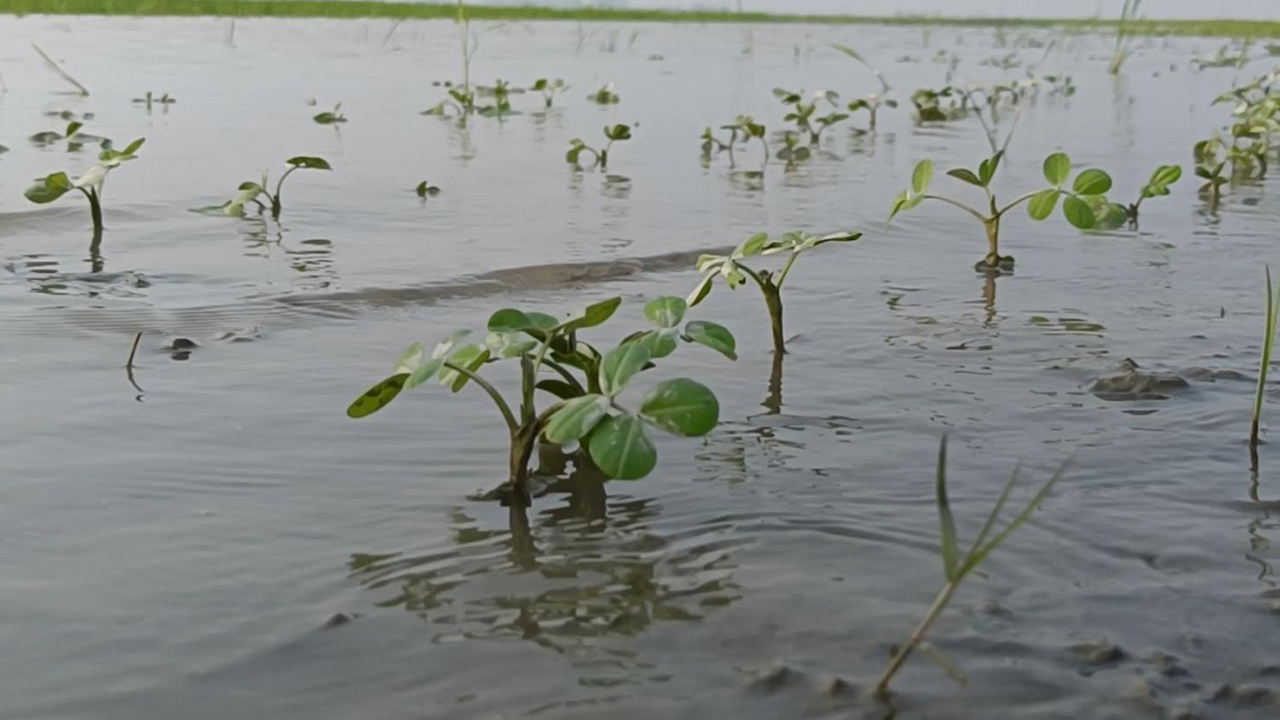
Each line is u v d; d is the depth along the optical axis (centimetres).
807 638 215
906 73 1814
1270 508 274
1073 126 1198
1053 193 523
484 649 211
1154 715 192
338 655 208
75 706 192
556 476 291
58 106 1117
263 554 247
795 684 200
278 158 848
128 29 2162
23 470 287
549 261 540
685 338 289
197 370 371
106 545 249
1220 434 323
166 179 746
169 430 316
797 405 347
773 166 888
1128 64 2169
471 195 727
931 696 197
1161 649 212
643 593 232
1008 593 232
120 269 511
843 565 244
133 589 230
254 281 492
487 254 555
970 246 604
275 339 409
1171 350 410
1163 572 242
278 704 193
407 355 291
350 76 1505
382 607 225
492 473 292
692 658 208
